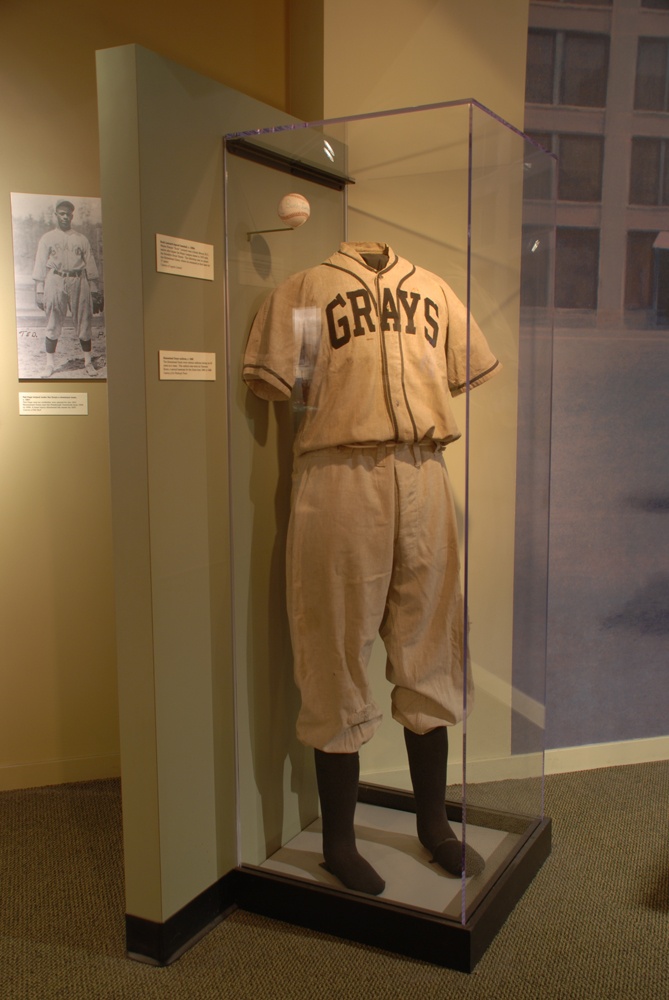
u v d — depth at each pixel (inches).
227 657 82.7
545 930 81.1
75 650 114.1
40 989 73.3
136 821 76.2
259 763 87.4
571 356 110.6
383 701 88.5
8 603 112.0
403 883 80.8
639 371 112.6
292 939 80.4
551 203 92.4
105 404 111.3
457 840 78.5
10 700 113.3
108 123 69.3
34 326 108.0
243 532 83.5
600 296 110.5
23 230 106.2
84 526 112.7
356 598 77.9
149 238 69.9
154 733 74.2
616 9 105.5
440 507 79.5
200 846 80.6
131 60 67.4
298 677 82.1
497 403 82.8
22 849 97.5
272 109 85.2
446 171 80.7
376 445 76.0
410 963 76.5
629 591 115.8
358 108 101.5
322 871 85.0
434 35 101.9
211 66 111.7
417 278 79.7
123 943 79.7
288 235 85.3
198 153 75.0
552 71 105.6
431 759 81.7
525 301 87.3
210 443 78.6
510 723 88.5
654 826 101.5
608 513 114.0
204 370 77.3
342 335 77.2
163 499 73.5
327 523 77.4
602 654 116.3
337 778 83.0
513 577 88.3
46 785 114.5
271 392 82.1
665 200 110.0
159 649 74.0
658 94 108.1
